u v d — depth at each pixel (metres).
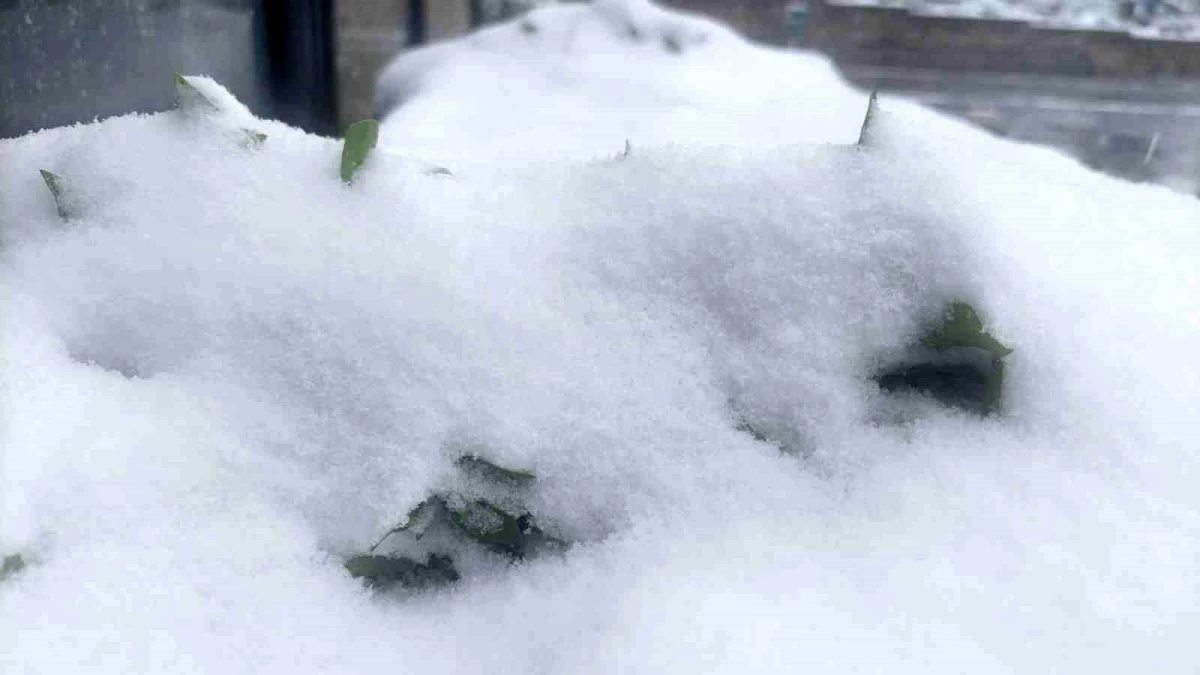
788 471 0.47
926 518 0.45
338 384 0.47
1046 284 0.48
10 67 0.66
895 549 0.44
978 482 0.46
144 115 0.54
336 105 1.82
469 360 0.47
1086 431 0.47
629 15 1.88
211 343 0.48
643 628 0.41
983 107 5.23
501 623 0.44
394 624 0.44
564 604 0.44
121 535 0.44
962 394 0.49
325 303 0.48
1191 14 7.06
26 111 0.68
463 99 1.48
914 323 0.48
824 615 0.41
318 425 0.47
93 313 0.49
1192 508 0.44
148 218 0.50
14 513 0.43
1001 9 6.87
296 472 0.46
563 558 0.46
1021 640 0.41
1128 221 0.55
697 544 0.45
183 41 1.03
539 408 0.47
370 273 0.48
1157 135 4.68
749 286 0.49
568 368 0.47
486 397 0.46
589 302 0.49
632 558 0.45
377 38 1.93
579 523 0.46
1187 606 0.41
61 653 0.41
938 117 1.30
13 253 0.50
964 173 0.50
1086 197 0.56
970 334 0.47
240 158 0.52
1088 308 0.48
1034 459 0.46
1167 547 0.43
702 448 0.47
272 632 0.43
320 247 0.49
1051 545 0.43
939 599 0.42
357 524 0.45
